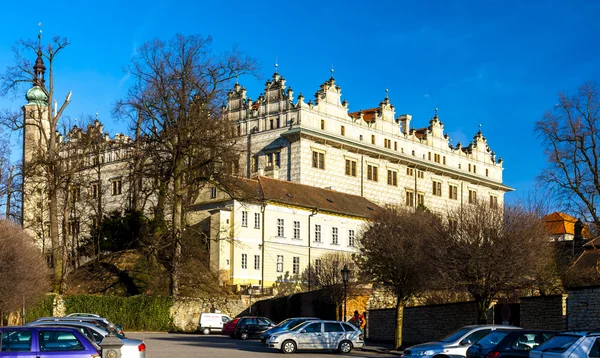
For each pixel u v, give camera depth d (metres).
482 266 33.69
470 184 112.94
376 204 90.31
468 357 25.72
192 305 59.66
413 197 101.81
